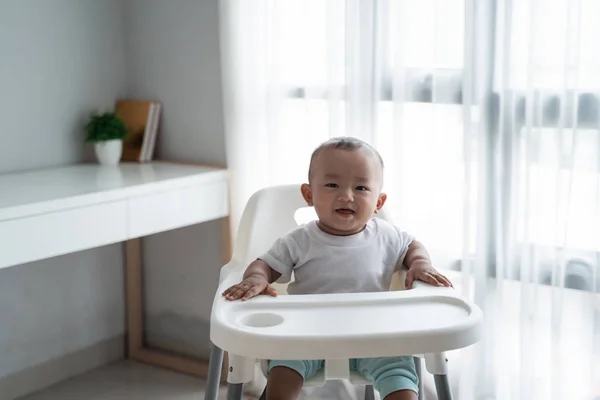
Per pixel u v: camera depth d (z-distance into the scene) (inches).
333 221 74.4
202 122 115.3
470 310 64.8
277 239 79.0
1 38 106.3
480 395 95.3
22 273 112.5
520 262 91.1
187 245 121.1
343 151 74.1
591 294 87.6
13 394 113.1
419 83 95.3
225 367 117.2
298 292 75.3
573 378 89.7
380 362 70.0
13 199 90.0
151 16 118.1
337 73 100.0
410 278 73.4
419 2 94.2
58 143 115.0
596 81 84.7
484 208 92.3
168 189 103.1
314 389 106.7
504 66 88.9
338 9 99.0
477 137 91.7
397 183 96.7
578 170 86.5
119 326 127.0
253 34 106.0
